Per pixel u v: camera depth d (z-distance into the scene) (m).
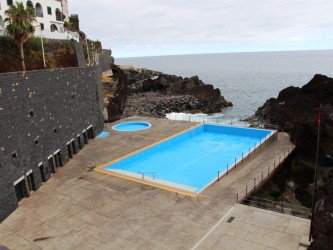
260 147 33.53
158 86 97.81
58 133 29.28
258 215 20.05
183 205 21.81
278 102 56.50
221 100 79.44
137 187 24.95
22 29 28.56
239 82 146.25
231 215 20.14
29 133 24.20
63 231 19.08
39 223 20.05
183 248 17.02
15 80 22.52
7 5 44.19
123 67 139.50
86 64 53.00
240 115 69.69
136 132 41.59
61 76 30.30
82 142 35.31
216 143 39.44
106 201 22.70
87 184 25.72
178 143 39.59
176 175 29.92
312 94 51.97
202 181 28.52
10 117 21.77
